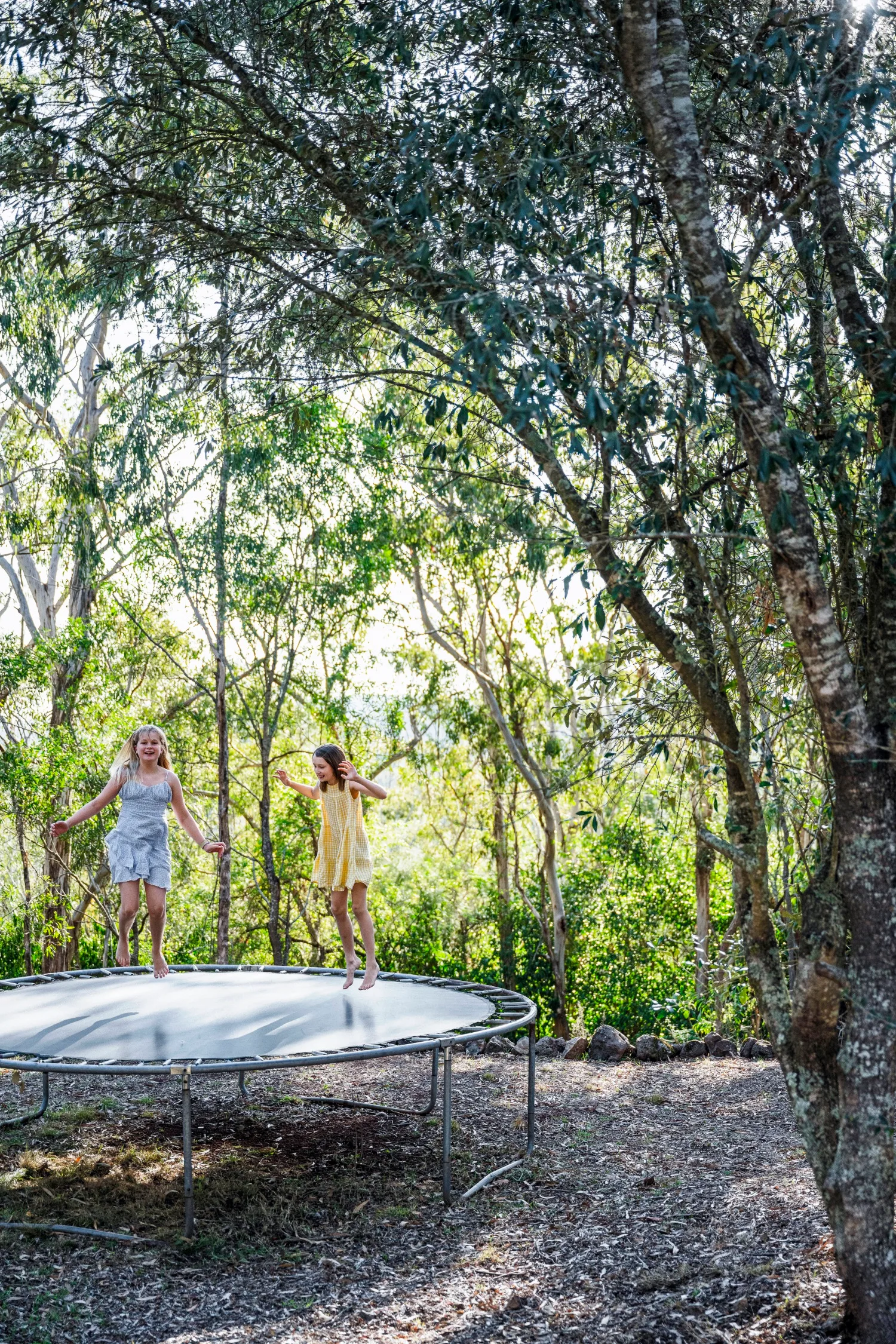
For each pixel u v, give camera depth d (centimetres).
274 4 436
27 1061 482
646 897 1448
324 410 1126
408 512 1316
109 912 1450
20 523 1303
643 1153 620
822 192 370
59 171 450
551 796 457
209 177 486
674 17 340
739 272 387
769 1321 364
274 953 1418
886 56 396
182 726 1558
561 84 413
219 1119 698
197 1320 409
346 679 1418
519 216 340
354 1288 439
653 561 412
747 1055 902
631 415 339
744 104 402
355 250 396
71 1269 455
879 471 314
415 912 1587
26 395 1220
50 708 1450
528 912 1514
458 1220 518
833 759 339
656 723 431
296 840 1570
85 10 426
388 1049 506
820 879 360
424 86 411
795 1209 480
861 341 359
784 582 329
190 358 507
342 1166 604
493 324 306
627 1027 1416
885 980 334
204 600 1298
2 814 1339
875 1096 336
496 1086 801
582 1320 392
